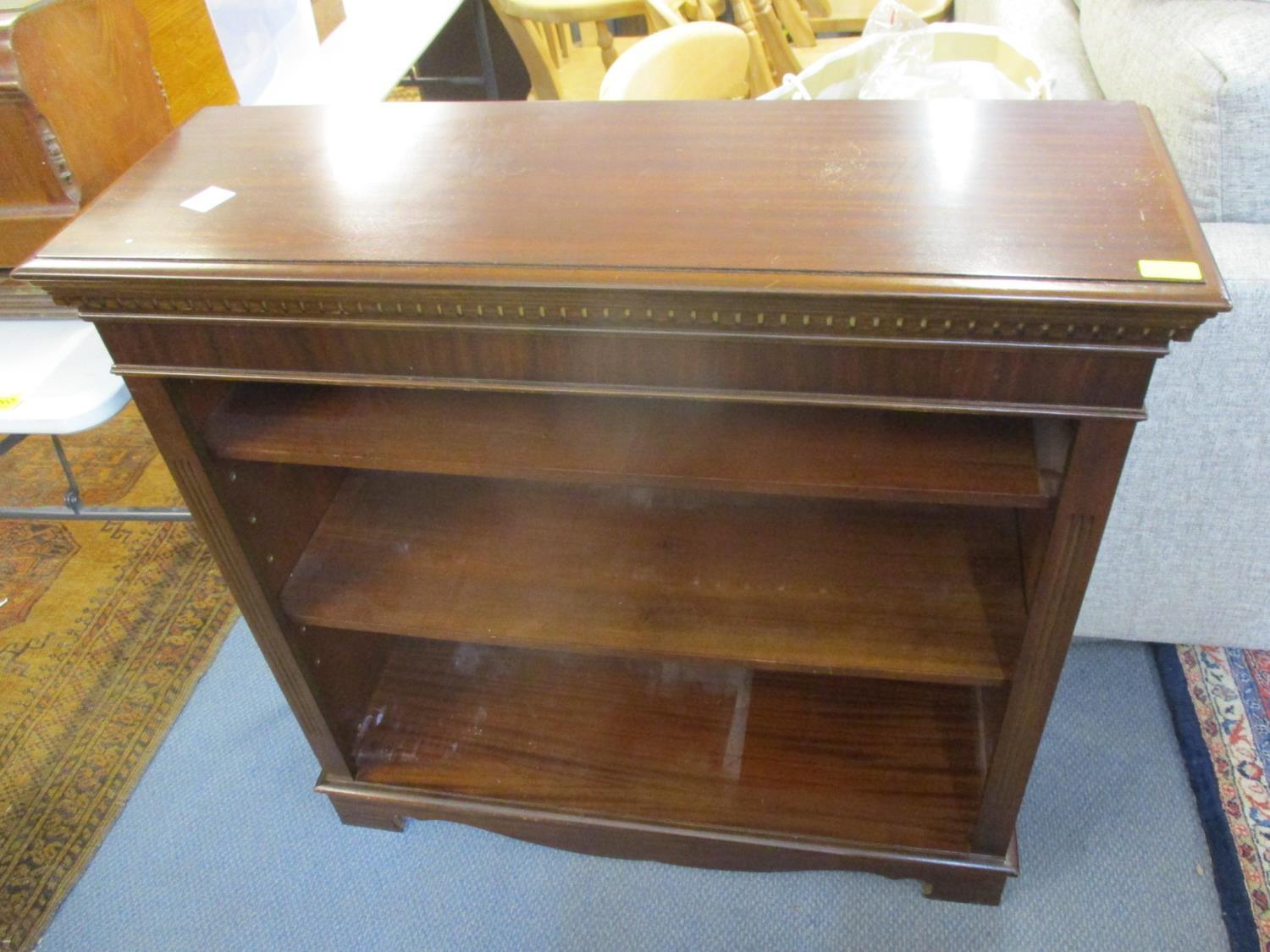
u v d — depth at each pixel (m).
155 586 1.61
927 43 1.40
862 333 0.66
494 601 1.00
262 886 1.25
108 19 1.02
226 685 1.47
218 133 0.90
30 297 1.17
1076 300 0.61
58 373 1.13
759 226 0.70
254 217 0.77
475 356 0.75
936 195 0.72
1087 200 0.70
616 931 1.19
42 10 0.93
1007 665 0.91
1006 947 1.14
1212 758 1.27
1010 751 0.98
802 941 1.16
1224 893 1.15
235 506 0.93
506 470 0.82
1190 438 1.07
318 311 0.72
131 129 1.08
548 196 0.77
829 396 0.72
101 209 0.79
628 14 1.85
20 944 1.20
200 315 0.75
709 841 1.16
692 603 0.98
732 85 1.44
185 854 1.28
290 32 1.59
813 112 0.86
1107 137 0.78
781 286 0.64
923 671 0.91
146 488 1.77
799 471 0.79
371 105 0.95
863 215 0.70
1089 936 1.14
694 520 1.05
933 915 1.17
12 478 1.80
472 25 2.45
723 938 1.17
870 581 0.98
